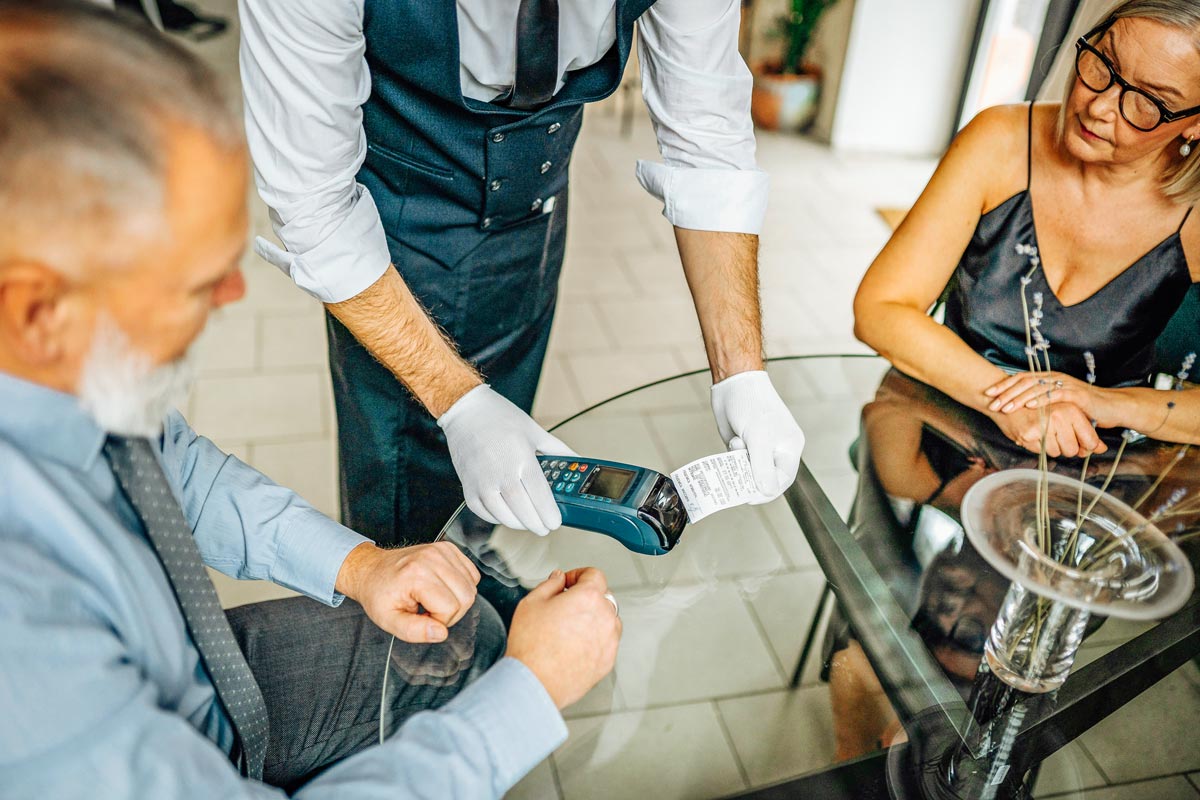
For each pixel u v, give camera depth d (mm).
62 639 567
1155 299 1378
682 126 1248
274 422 2211
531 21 1143
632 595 1057
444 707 738
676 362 2555
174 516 738
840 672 985
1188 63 1099
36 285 538
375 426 1486
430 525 1644
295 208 1063
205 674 795
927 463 1255
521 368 1646
